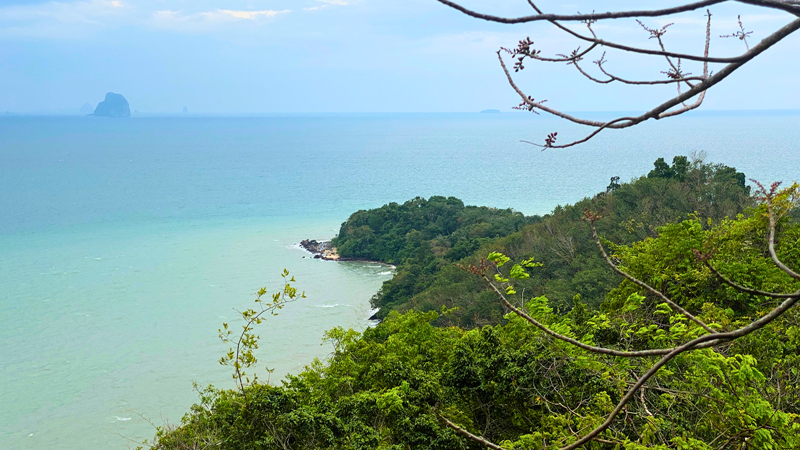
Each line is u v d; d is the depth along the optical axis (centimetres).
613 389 1515
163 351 7450
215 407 2102
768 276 1991
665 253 2275
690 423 1330
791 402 1298
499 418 2109
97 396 6306
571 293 5234
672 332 1384
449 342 2994
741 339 1538
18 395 6325
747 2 246
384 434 2052
